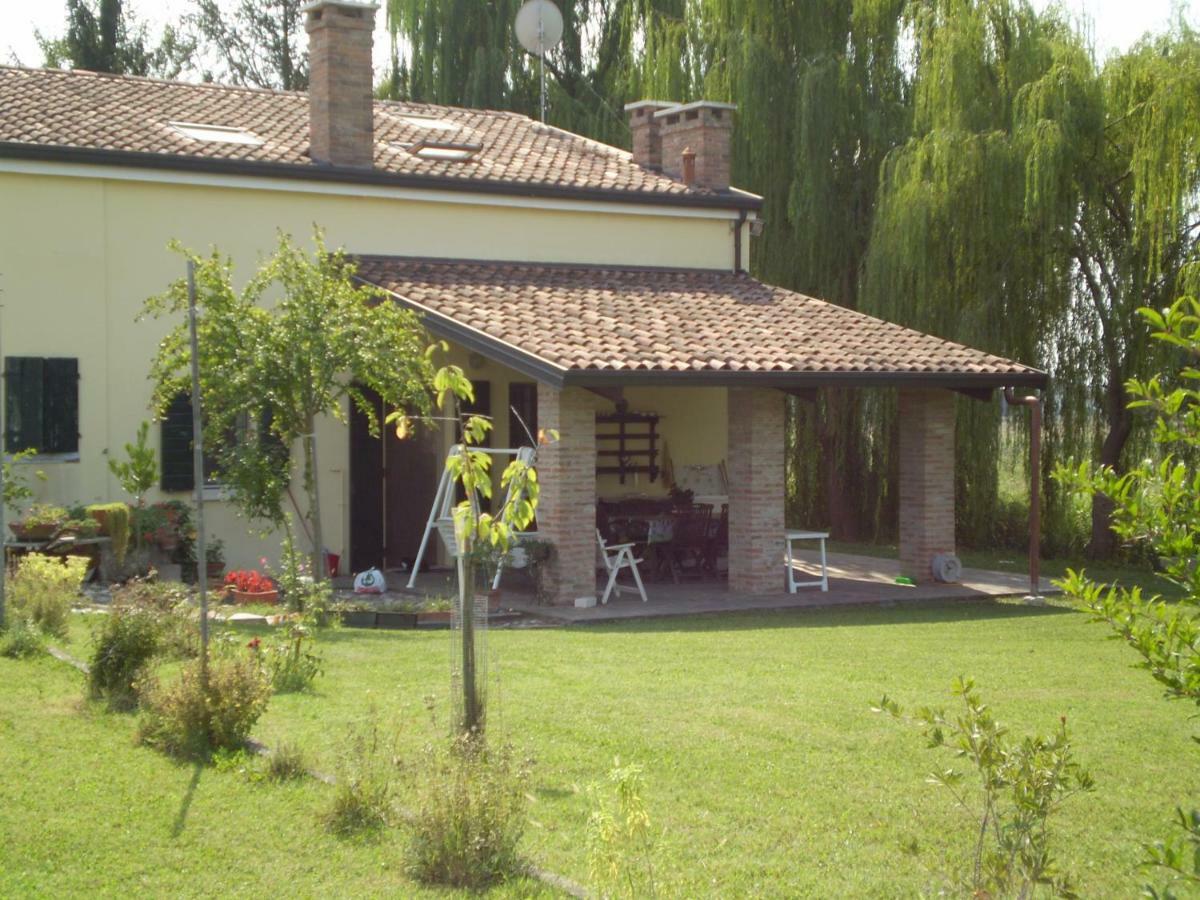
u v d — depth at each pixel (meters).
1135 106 19.80
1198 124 18.64
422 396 13.97
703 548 17.00
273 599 13.40
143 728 7.54
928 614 14.49
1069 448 21.08
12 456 14.30
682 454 19.06
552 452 14.34
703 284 18.72
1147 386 3.95
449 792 5.77
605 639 11.96
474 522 7.09
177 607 9.89
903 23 22.22
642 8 27.78
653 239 19.38
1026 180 19.39
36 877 5.52
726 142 20.20
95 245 15.44
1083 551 21.55
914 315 20.92
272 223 16.53
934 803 6.63
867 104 22.94
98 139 15.67
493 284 16.72
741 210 19.97
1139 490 3.86
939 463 16.89
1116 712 8.84
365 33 17.22
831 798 6.70
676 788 6.84
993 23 20.88
